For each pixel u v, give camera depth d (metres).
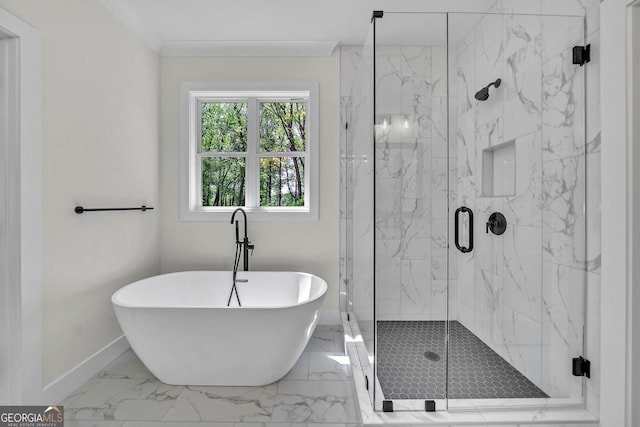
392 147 1.54
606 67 1.42
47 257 1.76
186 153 2.92
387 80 1.52
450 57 1.53
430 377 1.56
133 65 2.53
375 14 1.51
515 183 1.59
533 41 1.57
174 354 1.88
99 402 1.81
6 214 1.58
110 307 2.28
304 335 1.96
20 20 1.57
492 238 1.58
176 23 2.56
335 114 2.92
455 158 1.55
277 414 1.72
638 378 1.34
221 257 2.95
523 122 1.58
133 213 2.55
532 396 1.59
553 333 1.60
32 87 1.64
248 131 3.01
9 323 1.59
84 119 2.03
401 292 1.56
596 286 1.52
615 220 1.39
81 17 1.99
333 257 2.94
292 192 3.11
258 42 2.82
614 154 1.39
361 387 1.77
